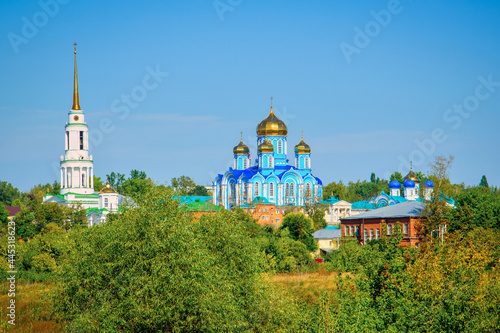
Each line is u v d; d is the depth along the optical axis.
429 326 48.56
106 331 47.28
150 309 46.50
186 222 51.88
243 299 53.94
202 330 48.16
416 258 54.09
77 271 51.09
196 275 48.41
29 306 71.12
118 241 49.31
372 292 52.34
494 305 49.78
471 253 55.12
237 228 58.28
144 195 51.47
